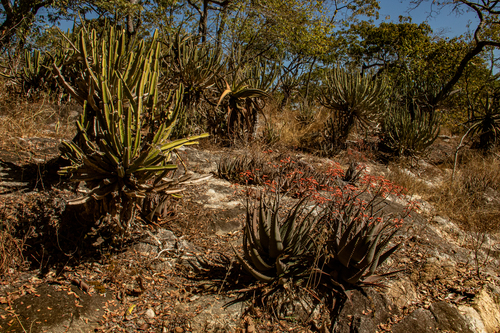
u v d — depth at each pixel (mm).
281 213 4066
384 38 22922
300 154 7773
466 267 3625
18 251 2711
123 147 2748
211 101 7789
